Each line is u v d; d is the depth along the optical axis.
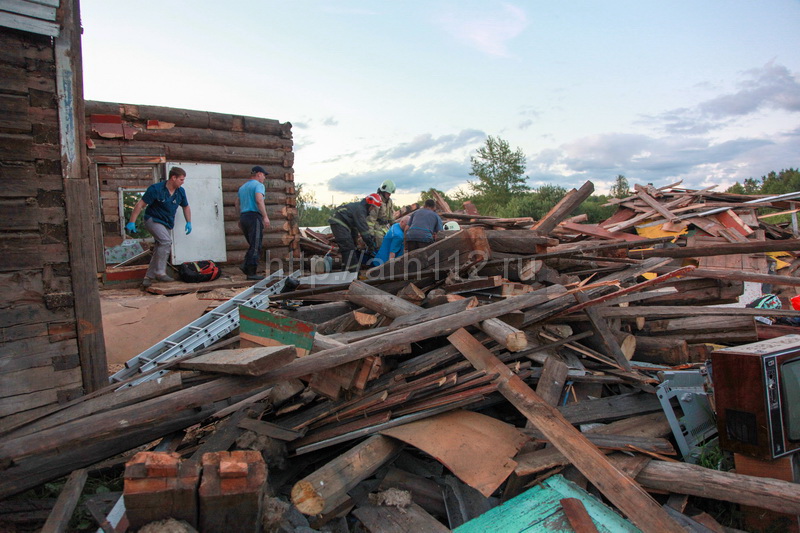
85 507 2.78
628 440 3.38
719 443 3.22
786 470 2.96
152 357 4.91
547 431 3.09
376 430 3.26
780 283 5.48
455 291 4.80
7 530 2.70
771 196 10.55
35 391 3.40
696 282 6.02
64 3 3.37
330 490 2.77
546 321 4.51
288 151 10.27
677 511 2.94
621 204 12.15
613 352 4.39
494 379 3.43
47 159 3.40
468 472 2.87
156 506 2.11
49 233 3.43
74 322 3.54
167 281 8.05
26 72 3.30
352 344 3.23
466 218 11.05
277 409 3.69
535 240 5.27
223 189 9.59
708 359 4.38
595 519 2.70
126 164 8.61
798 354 3.05
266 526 2.42
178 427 3.63
